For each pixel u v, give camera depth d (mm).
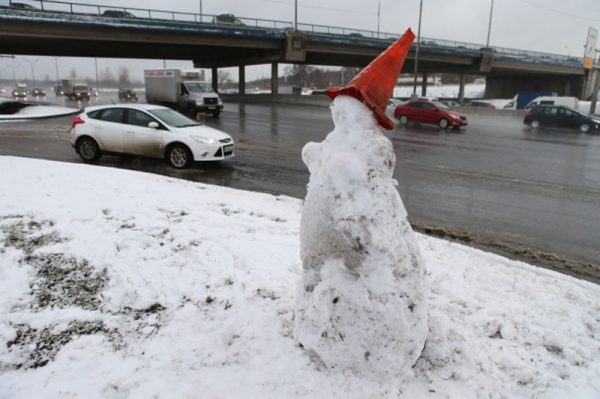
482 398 2848
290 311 3682
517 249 6414
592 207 8664
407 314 2758
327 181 2701
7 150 12977
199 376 2941
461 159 13930
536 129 25547
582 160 14188
